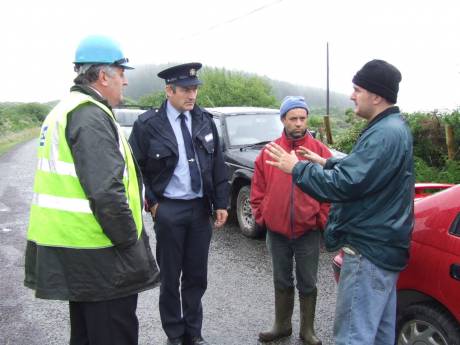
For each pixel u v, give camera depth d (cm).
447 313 277
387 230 240
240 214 676
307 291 352
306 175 246
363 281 245
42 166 235
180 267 348
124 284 239
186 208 340
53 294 231
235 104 3347
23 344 373
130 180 248
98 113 230
